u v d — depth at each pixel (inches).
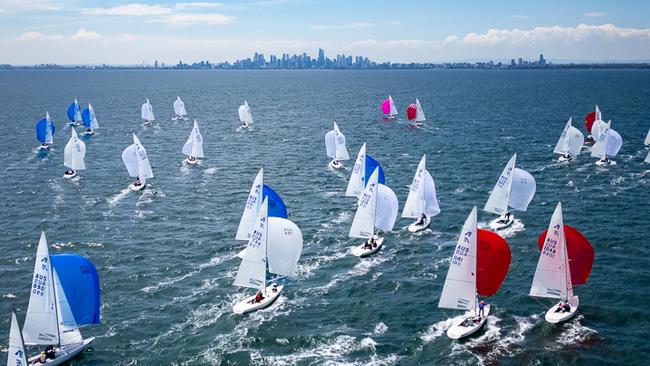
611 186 3976.4
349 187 3663.9
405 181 4220.0
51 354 1905.8
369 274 2586.1
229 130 7042.3
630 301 2292.1
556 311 2174.0
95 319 2031.3
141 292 2420.0
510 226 3179.1
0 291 2422.5
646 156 4830.2
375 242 2874.0
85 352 1977.1
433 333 2092.8
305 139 6250.0
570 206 3526.1
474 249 2082.9
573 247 2190.0
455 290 2135.8
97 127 6889.8
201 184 4197.8
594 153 4741.6
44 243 1830.7
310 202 3708.2
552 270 2167.8
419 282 2508.6
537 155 5039.4
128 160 4084.6
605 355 1934.1
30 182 4249.5
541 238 2304.4
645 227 3139.8
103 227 3221.0
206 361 1931.6
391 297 2375.7
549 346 1990.7
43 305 1883.6
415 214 3203.7
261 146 5807.1
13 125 7298.2
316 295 2389.3
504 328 2111.2
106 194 3909.9
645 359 1908.2
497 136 6131.9
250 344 2028.8
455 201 3678.6
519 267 2657.5
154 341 2050.9
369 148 5536.4
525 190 3216.0
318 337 2065.7
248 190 4020.7
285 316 2214.6
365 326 2149.4
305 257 2778.1
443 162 4822.8
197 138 5002.5
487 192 3882.9
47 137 5659.5
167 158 5172.2
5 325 2155.5
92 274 2011.6
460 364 1898.4
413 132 6550.2
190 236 3075.8
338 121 7795.3
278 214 2859.3
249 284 2343.8
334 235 3070.9
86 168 4707.2
